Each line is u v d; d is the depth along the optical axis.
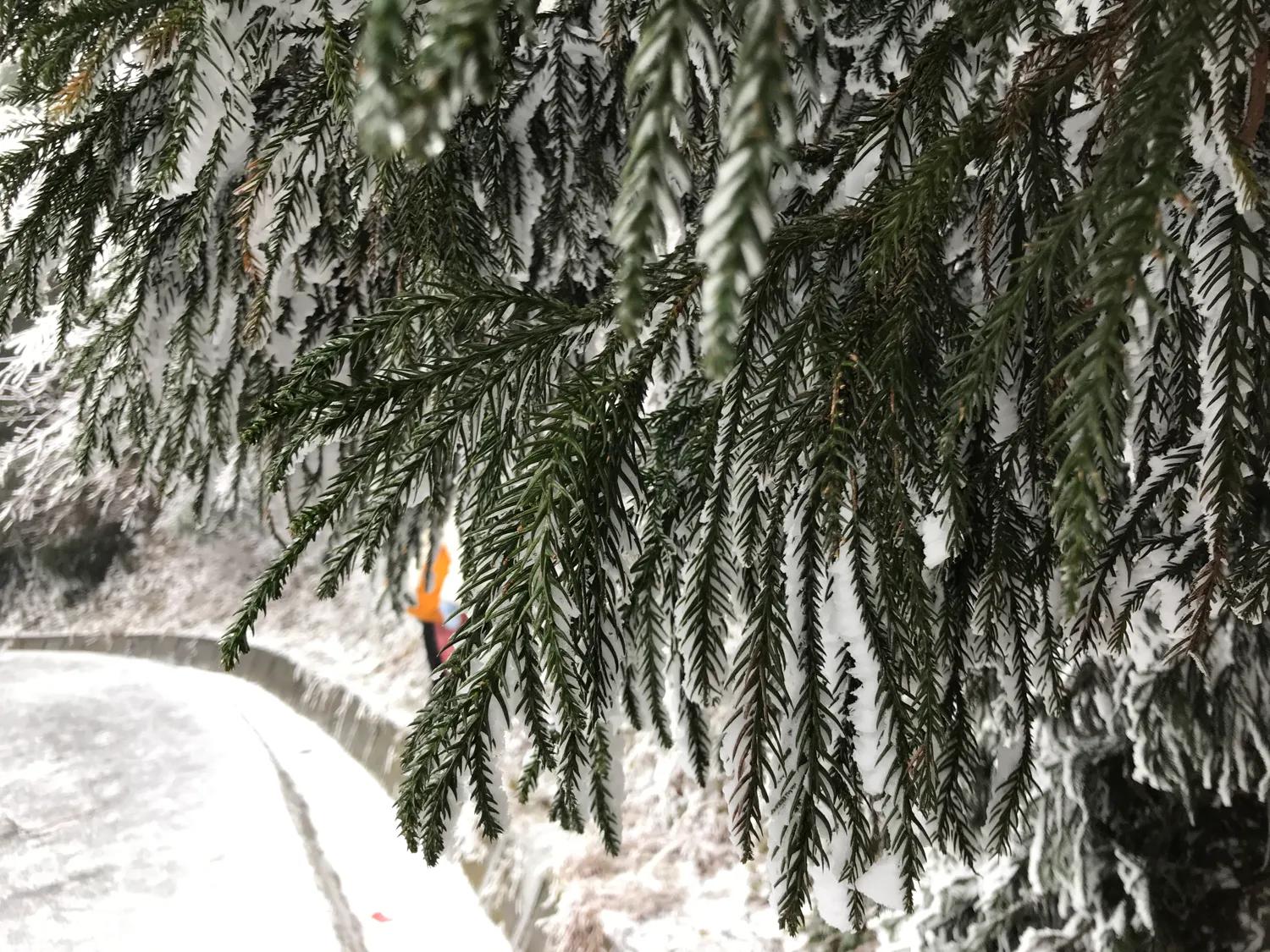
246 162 1.75
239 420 2.08
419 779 0.88
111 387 2.14
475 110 1.66
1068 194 1.03
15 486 7.92
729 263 0.32
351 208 1.54
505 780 4.97
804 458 1.07
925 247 1.04
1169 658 1.00
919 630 1.01
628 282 0.35
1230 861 2.50
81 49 1.40
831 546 0.95
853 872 1.04
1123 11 0.89
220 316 1.95
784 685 0.98
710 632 1.06
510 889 4.18
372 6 0.33
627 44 1.71
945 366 1.09
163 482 2.38
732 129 0.34
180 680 10.21
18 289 1.74
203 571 13.75
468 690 0.88
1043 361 1.06
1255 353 0.92
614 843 1.29
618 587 1.21
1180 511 1.15
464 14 0.32
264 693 9.22
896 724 0.99
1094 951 2.23
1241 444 0.84
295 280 1.81
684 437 1.27
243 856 4.86
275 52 1.55
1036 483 1.11
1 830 5.35
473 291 1.25
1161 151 0.59
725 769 1.08
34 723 8.00
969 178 1.19
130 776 6.36
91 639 13.28
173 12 1.22
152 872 4.75
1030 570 1.13
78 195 1.70
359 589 10.17
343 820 5.49
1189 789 2.38
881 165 1.17
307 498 2.20
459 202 1.60
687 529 1.20
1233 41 0.66
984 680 1.79
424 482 1.22
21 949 4.10
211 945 4.06
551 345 1.20
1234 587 1.09
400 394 1.08
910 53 1.54
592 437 1.00
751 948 3.26
